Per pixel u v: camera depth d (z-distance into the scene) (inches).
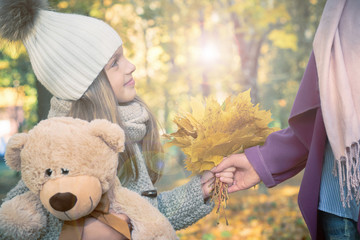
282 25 220.2
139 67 199.6
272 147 42.8
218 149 40.6
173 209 40.5
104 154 32.8
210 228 108.3
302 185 39.4
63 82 39.9
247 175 42.6
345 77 35.8
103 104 40.1
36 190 32.1
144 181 39.9
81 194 31.1
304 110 39.4
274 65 295.9
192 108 40.9
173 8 207.8
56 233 34.9
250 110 40.0
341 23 36.9
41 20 40.7
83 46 39.7
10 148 32.7
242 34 212.7
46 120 34.4
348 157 36.0
